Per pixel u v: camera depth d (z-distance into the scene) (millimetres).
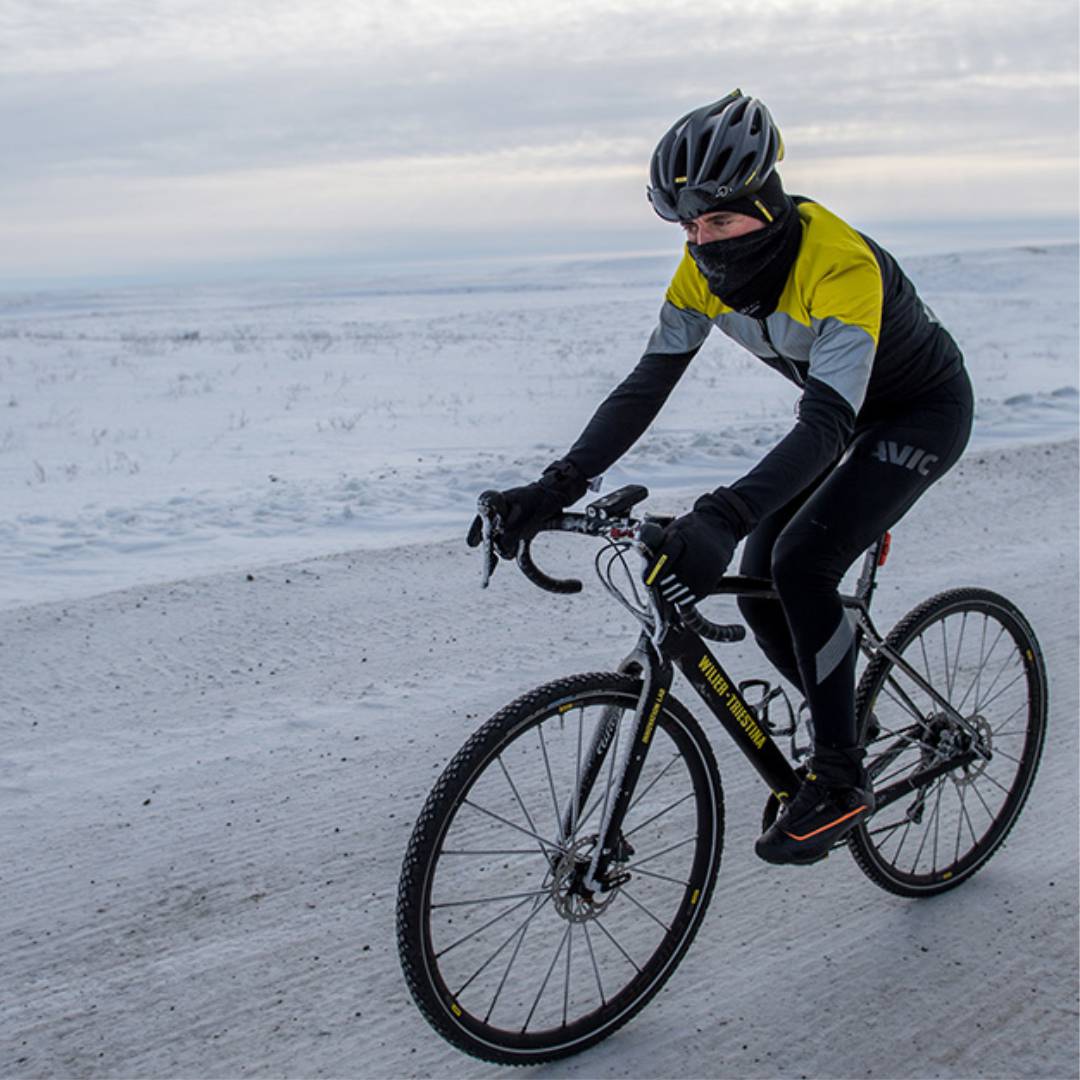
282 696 4734
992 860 3574
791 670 3164
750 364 20578
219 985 2926
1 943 3086
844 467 2889
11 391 17672
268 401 16203
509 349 26188
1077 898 3336
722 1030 2791
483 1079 2609
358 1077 2605
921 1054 2693
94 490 9422
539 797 3947
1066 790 3990
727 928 3211
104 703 4629
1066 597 5945
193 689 4781
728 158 2453
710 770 2836
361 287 125062
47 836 3643
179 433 12961
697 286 2869
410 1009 2854
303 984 2939
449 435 12617
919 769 3307
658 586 2342
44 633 5324
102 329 40688
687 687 4875
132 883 3391
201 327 42188
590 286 94375
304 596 5895
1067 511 7645
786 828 2791
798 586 2760
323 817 3797
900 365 2904
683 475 8922
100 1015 2805
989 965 3025
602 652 5254
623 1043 2746
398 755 4242
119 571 6566
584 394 16875
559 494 2650
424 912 2422
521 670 5035
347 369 21109
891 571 6375
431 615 5676
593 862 2689
